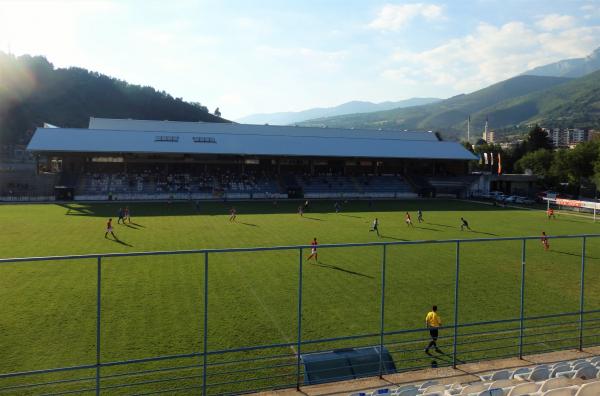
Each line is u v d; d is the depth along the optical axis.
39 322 19.59
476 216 62.69
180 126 101.25
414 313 21.66
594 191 98.56
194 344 17.69
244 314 21.03
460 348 17.94
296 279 27.09
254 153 89.44
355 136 113.00
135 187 82.69
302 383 14.73
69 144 81.62
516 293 25.17
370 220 55.97
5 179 79.19
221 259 31.94
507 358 16.81
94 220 51.78
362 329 19.52
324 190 91.94
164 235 41.66
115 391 14.21
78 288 24.45
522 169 118.69
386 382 14.61
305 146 96.19
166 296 23.45
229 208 67.69
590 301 23.95
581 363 15.30
